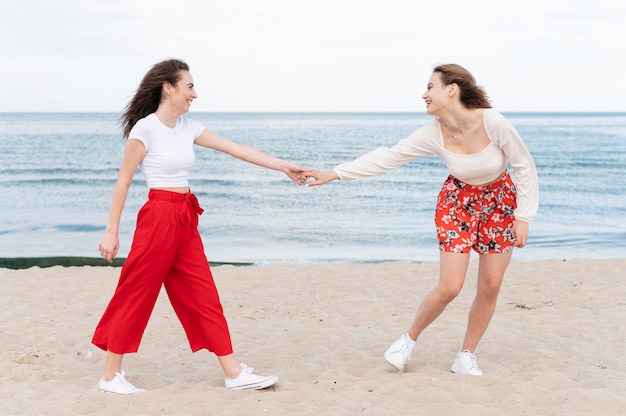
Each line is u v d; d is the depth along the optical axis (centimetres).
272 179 2612
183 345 540
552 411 368
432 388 409
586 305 659
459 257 412
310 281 831
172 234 390
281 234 1498
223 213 1827
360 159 440
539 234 1447
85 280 844
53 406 378
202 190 2314
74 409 375
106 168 3025
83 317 642
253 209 1905
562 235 1432
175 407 378
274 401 388
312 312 661
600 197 2109
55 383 430
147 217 388
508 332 559
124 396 397
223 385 426
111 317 404
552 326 575
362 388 412
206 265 409
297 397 396
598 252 1238
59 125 8106
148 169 392
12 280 842
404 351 437
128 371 465
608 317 601
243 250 1308
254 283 822
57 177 2695
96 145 4294
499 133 389
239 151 428
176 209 390
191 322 412
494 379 426
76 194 2227
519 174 399
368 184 2455
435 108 397
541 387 408
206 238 1454
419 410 371
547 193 2214
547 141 4594
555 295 719
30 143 4469
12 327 590
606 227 1549
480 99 394
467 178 406
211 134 423
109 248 387
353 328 587
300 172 439
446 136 411
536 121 9931
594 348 509
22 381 440
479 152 399
